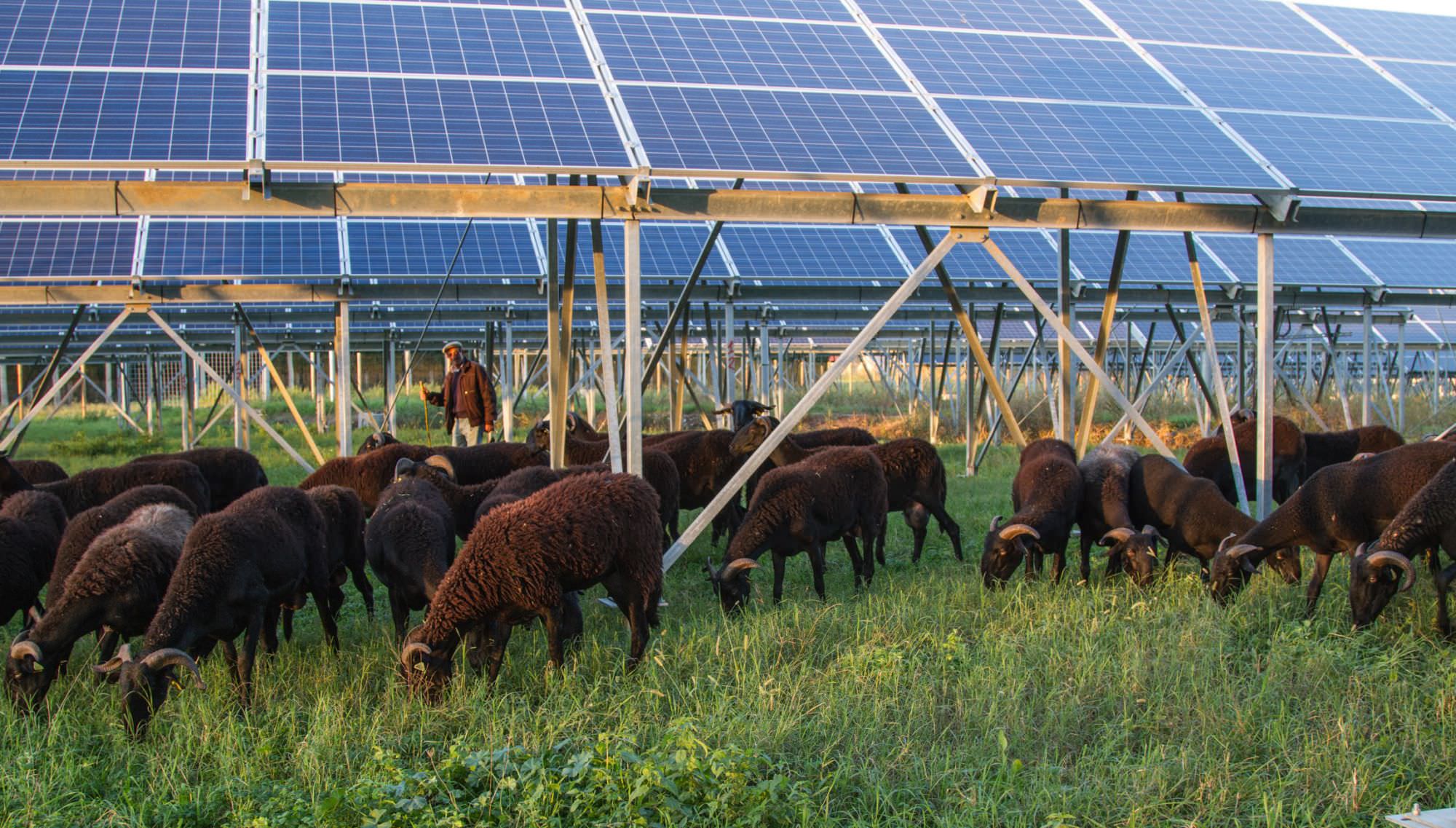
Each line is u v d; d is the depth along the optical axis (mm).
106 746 6129
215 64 9516
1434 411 27047
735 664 6949
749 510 9109
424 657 6621
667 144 9094
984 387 22656
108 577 6867
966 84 11508
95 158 7691
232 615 6812
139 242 14281
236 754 5793
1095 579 9781
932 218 9695
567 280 10891
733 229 17562
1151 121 11070
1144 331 31734
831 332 26234
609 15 11781
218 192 8297
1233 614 7898
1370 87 13250
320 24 10562
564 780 5184
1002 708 6168
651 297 16844
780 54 11539
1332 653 6836
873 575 10000
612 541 7125
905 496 10906
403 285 15828
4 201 7918
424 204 8656
